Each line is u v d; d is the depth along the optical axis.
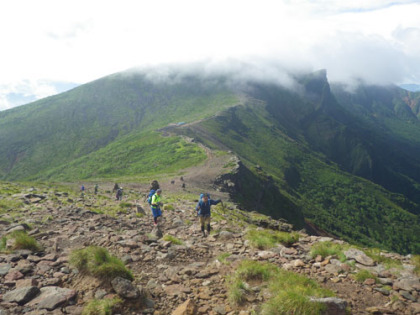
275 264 7.53
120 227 11.16
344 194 197.00
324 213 154.25
